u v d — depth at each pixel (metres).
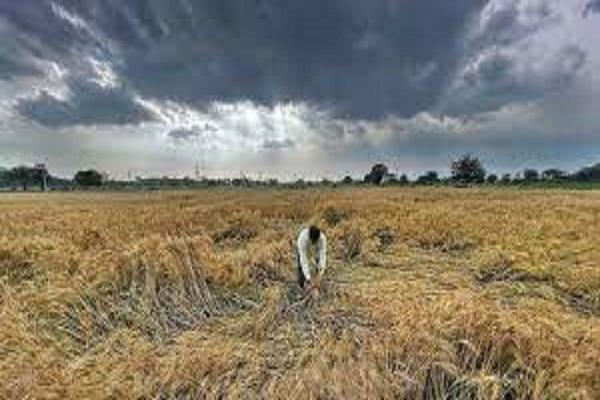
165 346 6.09
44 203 40.69
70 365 5.34
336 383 4.54
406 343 5.04
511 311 6.30
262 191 69.62
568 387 4.38
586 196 41.25
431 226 15.77
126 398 4.67
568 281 9.11
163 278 8.02
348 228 15.46
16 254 10.16
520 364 4.71
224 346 5.63
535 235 14.00
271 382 4.80
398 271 10.59
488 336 5.05
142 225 17.47
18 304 6.93
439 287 8.88
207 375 4.96
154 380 4.92
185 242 9.60
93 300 7.32
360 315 6.74
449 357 4.84
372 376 4.60
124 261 8.47
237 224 18.23
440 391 4.65
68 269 8.91
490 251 11.36
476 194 46.59
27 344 5.73
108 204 37.47
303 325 6.61
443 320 5.49
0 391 4.77
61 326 6.61
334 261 11.47
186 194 61.47
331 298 7.83
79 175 113.00
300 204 29.19
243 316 7.16
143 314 7.01
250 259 9.99
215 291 8.20
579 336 5.56
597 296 8.34
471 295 7.21
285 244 11.70
